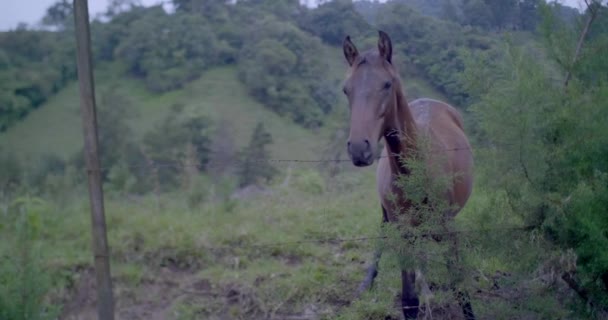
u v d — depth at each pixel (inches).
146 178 301.7
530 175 120.1
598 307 126.2
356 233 219.3
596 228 113.3
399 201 146.2
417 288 142.6
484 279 145.6
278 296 173.8
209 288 179.5
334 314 167.6
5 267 123.3
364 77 134.4
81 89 112.8
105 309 120.1
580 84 128.6
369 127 130.0
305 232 221.1
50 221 214.2
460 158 167.8
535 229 122.0
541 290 125.3
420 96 327.0
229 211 243.1
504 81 127.6
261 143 449.7
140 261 189.2
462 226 123.7
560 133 123.0
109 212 223.6
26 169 322.0
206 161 415.5
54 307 133.0
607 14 136.1
